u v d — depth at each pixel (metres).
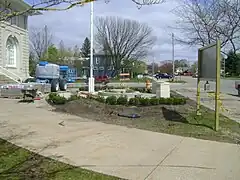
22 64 38.09
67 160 5.88
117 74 74.62
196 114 11.86
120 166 5.54
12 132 8.52
